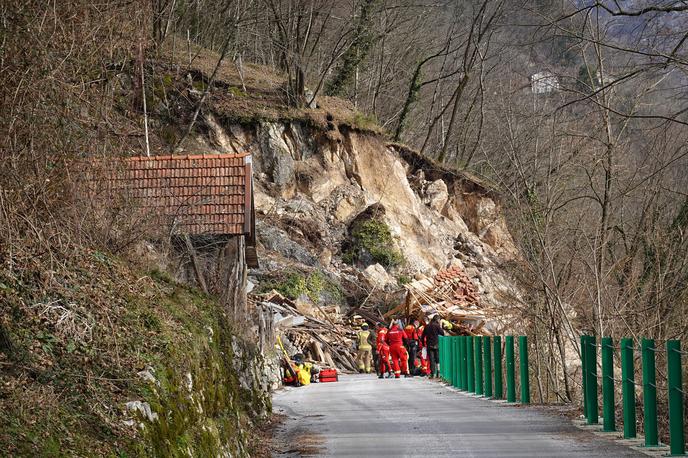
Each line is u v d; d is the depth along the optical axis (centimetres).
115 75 1341
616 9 1667
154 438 836
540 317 2273
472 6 6041
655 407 1318
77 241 1116
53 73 1008
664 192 2252
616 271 2297
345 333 3828
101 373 862
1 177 949
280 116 4606
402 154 5369
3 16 966
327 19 4978
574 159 2325
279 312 3709
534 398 2491
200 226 2255
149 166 2412
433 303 4075
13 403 705
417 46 6412
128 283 1144
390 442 1427
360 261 4556
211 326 1330
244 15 4844
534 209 2297
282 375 2889
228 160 2436
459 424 1633
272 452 1386
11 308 862
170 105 4281
